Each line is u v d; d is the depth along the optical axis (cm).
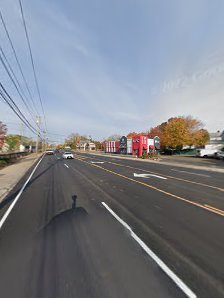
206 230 538
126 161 3108
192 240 479
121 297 293
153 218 625
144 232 521
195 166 2444
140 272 353
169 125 5922
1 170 1825
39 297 294
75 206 744
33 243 459
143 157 4019
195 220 611
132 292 304
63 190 1016
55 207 732
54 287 314
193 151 5928
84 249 432
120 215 649
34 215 647
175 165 2573
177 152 6344
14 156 3384
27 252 420
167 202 808
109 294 299
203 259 397
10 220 604
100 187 1092
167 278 337
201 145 6259
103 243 460
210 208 731
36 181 1270
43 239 479
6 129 3947
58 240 473
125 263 381
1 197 877
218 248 442
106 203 785
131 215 651
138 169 1992
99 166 2231
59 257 401
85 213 666
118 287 314
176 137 5659
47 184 1172
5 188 1045
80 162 2778
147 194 941
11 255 408
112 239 480
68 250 428
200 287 316
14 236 495
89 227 551
